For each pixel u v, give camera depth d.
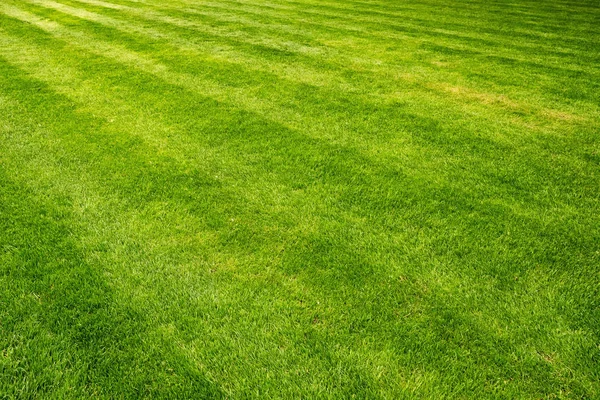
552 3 19.48
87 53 10.20
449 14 16.53
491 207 4.79
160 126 6.52
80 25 13.11
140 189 4.95
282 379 2.92
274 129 6.53
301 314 3.41
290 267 3.87
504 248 4.14
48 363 2.97
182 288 3.62
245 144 6.05
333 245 4.16
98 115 6.84
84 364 2.97
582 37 13.31
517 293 3.62
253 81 8.60
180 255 3.98
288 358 3.06
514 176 5.43
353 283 3.71
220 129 6.47
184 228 4.34
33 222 4.34
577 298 3.58
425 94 8.23
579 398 2.81
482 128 6.81
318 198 4.88
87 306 3.41
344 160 5.70
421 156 5.86
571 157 5.95
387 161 5.70
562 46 12.19
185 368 2.97
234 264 3.90
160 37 11.89
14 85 8.00
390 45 11.81
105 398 2.77
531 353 3.11
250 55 10.41
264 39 12.04
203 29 13.00
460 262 3.96
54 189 4.90
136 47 10.83
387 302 3.52
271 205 4.74
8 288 3.55
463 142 6.31
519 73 9.70
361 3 18.34
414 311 3.45
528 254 4.08
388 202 4.83
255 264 3.90
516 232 4.38
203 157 5.68
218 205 4.71
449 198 4.93
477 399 2.81
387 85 8.65
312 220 4.51
